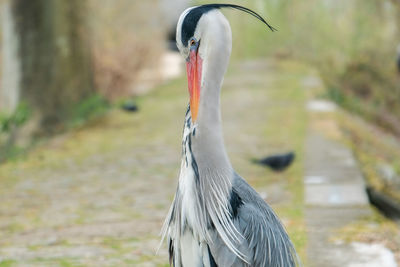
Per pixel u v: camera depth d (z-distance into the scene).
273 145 15.76
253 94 26.59
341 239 8.38
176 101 25.52
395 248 8.04
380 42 33.34
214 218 4.81
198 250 4.89
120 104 24.09
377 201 11.44
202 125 4.86
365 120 26.11
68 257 8.23
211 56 4.82
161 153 15.41
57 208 10.80
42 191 12.09
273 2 43.69
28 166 14.51
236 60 45.25
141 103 25.36
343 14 36.28
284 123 19.00
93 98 22.70
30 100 21.84
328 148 15.06
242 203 4.94
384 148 19.02
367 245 8.14
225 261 4.77
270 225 4.94
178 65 38.66
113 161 14.69
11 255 8.37
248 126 18.70
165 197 11.34
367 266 7.43
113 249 8.52
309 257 7.73
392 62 32.50
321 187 11.41
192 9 4.96
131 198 11.32
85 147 16.58
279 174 12.71
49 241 8.96
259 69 37.91
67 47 23.20
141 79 31.89
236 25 45.56
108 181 12.73
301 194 10.95
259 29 44.72
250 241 4.76
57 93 22.41
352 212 9.69
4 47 22.31
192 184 4.89
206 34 4.83
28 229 9.61
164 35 33.50
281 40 43.84
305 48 41.44
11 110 22.12
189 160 4.95
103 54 27.06
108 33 27.50
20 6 21.66
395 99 31.11
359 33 34.12
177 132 18.44
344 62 34.88
